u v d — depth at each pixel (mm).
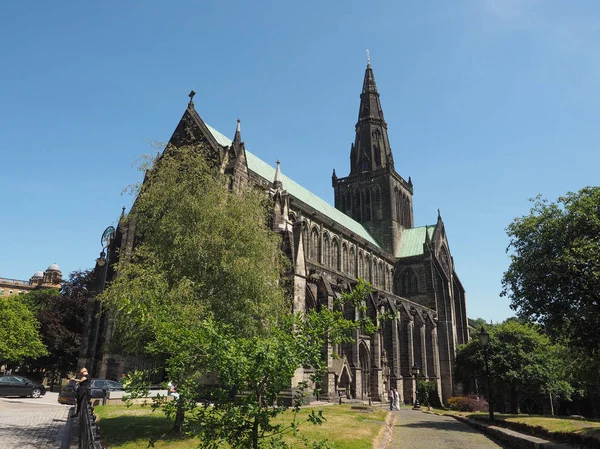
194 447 19797
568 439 22844
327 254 79250
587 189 34250
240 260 27250
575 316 32125
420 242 107438
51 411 35188
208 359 12352
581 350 35969
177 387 13219
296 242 50656
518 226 36469
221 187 31500
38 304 83500
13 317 62344
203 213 28656
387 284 99000
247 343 11859
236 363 11266
